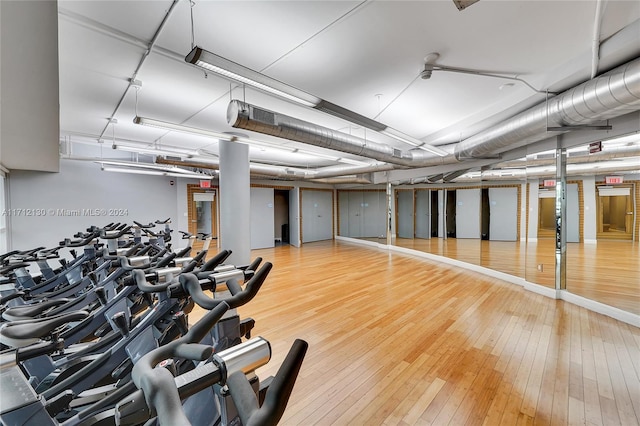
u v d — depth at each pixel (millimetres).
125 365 1481
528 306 3758
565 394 1987
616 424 1720
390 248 8922
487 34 2227
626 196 6855
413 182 9078
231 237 4754
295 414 1850
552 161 4234
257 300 4082
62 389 1409
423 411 1862
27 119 2115
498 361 2424
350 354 2576
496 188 7453
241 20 2031
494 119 4137
